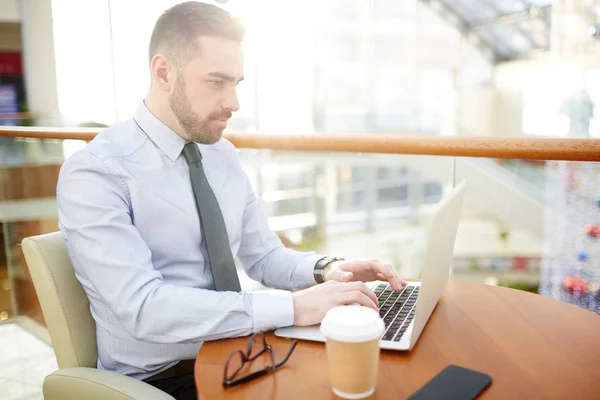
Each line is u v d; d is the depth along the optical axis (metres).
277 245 1.42
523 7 9.60
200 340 0.95
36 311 2.62
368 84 9.95
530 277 5.66
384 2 9.91
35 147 2.56
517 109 10.12
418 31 10.27
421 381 0.74
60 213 1.11
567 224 3.36
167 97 1.17
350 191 7.47
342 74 9.62
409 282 1.22
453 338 0.89
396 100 10.23
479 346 0.86
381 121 10.10
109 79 4.87
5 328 2.73
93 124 5.53
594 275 3.17
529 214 3.76
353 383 0.69
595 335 0.91
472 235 5.50
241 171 1.41
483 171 3.24
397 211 7.63
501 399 0.70
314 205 7.34
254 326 0.94
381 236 7.64
